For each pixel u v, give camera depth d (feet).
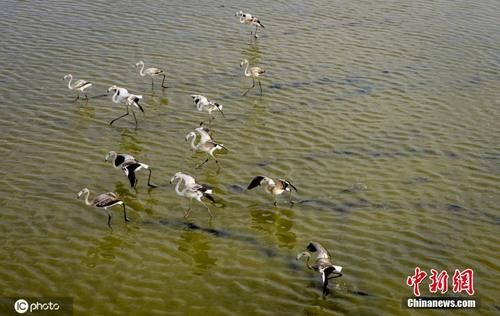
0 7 129.08
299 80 105.81
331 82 105.19
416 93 102.37
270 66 110.11
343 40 119.85
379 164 84.28
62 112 95.81
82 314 60.70
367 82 105.29
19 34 117.91
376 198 77.56
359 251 68.95
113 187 79.36
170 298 62.85
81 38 117.60
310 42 118.93
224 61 111.45
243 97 100.89
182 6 133.59
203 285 64.59
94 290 63.72
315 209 75.72
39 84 102.58
